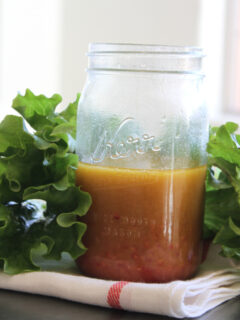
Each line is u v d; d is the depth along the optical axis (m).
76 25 1.36
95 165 0.37
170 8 1.20
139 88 0.36
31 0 1.41
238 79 1.23
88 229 0.37
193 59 0.37
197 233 0.38
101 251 0.37
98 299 0.34
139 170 0.36
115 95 0.36
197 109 0.37
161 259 0.36
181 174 0.36
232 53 1.22
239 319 0.33
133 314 0.33
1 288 0.37
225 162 0.39
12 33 1.43
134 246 0.36
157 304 0.33
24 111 0.41
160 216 0.36
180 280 0.37
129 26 1.27
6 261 0.37
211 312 0.35
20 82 1.44
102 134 0.37
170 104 0.36
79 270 0.39
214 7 1.19
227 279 0.37
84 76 1.37
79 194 0.37
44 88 1.43
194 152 0.37
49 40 1.41
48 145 0.38
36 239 0.38
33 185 0.39
